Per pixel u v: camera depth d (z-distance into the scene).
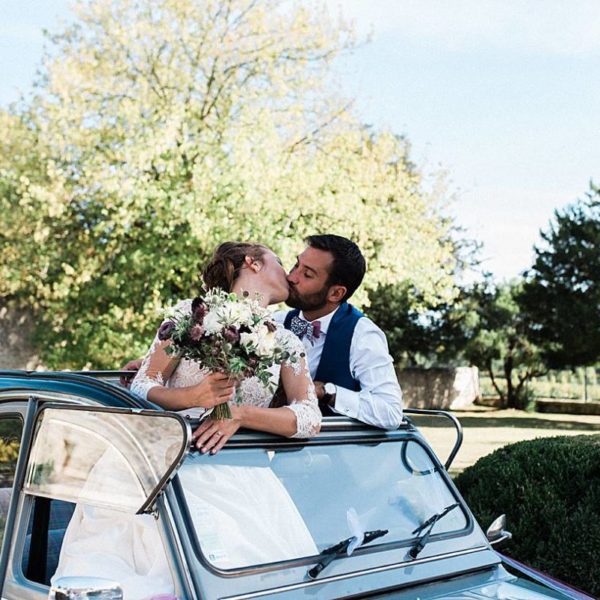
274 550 2.81
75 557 2.80
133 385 3.12
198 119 17.55
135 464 2.64
